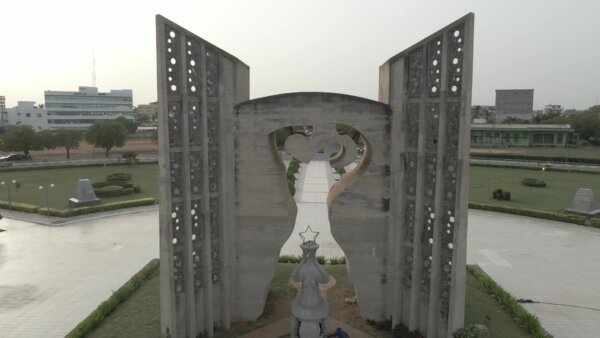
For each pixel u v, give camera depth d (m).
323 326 14.19
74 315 17.72
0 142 74.38
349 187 15.61
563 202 39.59
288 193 17.59
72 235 29.31
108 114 158.38
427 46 13.86
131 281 19.86
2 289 20.39
